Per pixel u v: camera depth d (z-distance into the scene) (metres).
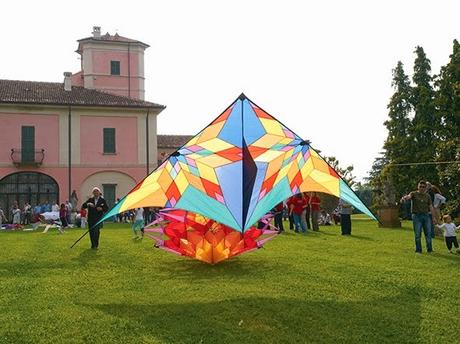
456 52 34.47
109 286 8.92
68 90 43.22
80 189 40.41
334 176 9.94
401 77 42.41
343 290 8.52
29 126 39.50
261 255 12.46
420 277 9.49
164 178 9.80
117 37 52.56
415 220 12.87
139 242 15.99
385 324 6.82
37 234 20.72
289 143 9.86
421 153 38.56
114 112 41.38
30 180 39.44
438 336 6.43
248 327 6.69
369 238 16.62
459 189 28.08
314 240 15.95
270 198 9.70
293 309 7.39
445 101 34.78
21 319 6.90
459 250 12.61
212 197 9.39
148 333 6.42
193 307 7.49
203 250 11.03
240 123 9.55
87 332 6.43
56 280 9.44
